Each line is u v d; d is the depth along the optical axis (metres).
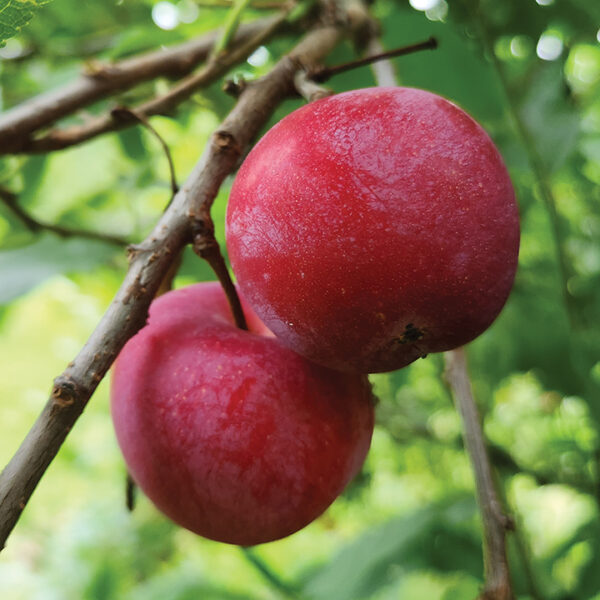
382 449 0.55
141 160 0.40
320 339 0.22
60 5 0.39
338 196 0.21
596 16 0.34
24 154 0.31
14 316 0.59
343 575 0.36
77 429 0.67
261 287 0.22
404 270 0.21
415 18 0.34
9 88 0.39
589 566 0.36
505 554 0.23
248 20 0.37
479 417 0.25
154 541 0.65
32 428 0.20
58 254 0.36
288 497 0.24
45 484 0.72
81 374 0.21
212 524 0.24
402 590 0.49
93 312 0.62
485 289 0.22
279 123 0.23
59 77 0.39
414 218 0.21
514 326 0.41
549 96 0.33
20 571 0.72
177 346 0.24
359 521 0.58
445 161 0.21
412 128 0.21
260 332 0.26
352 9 0.30
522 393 0.52
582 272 0.44
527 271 0.42
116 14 0.40
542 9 0.34
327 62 0.34
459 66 0.34
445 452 0.53
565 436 0.43
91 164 0.44
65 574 0.66
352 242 0.21
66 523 0.72
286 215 0.21
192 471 0.23
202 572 0.48
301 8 0.31
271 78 0.25
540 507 0.51
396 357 0.22
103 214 0.43
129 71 0.32
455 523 0.37
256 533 0.24
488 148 0.22
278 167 0.22
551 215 0.34
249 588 0.50
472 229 0.21
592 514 0.41
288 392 0.23
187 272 0.36
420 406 0.52
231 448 0.23
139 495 0.66
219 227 0.35
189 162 0.46
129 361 0.24
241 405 0.23
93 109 0.38
